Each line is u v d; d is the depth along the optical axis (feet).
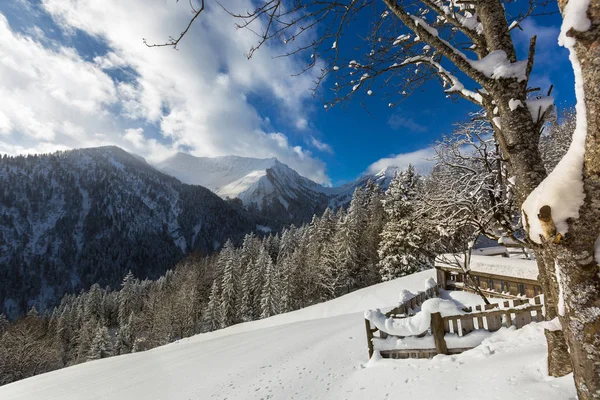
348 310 66.23
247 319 161.68
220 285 190.60
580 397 5.31
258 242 264.31
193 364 35.96
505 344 16.16
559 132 34.40
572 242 5.05
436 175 42.39
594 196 4.81
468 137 29.40
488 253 48.14
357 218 155.53
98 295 271.49
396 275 99.09
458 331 18.33
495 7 9.68
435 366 16.93
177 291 231.50
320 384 20.01
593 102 4.59
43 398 36.45
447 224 29.14
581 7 4.52
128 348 179.22
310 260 166.20
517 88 8.54
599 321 4.90
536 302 17.26
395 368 18.66
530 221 5.73
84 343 190.29
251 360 30.91
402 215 100.32
